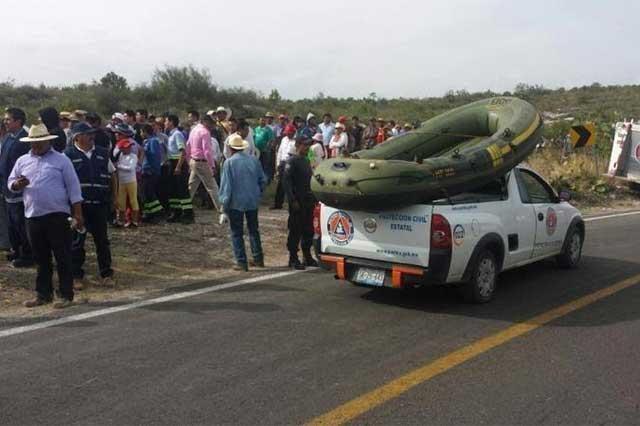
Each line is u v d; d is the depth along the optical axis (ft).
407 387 16.11
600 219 48.32
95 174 25.44
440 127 28.89
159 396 15.37
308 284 26.81
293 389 15.88
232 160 29.04
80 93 132.98
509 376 16.98
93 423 13.98
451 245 22.44
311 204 29.96
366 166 22.52
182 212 38.55
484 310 23.35
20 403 14.92
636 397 15.72
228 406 14.88
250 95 152.15
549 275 29.17
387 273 23.38
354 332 20.52
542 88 219.82
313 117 59.11
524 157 26.25
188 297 24.36
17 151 26.40
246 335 19.97
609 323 21.89
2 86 130.93
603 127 80.12
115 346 18.76
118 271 28.02
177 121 40.47
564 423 14.29
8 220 27.22
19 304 23.12
